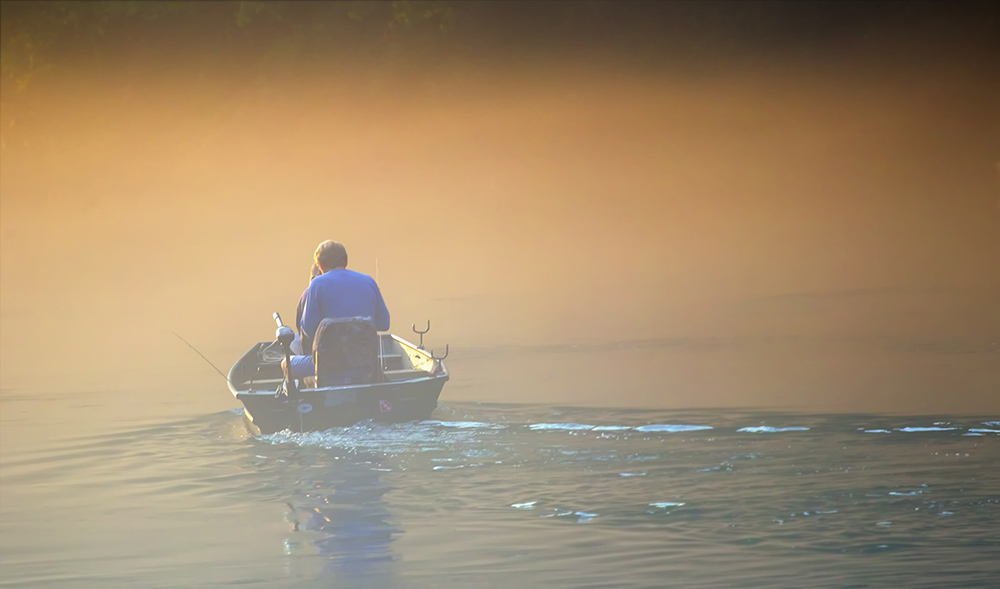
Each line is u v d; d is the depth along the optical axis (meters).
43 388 44.22
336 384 30.53
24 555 20.84
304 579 18.88
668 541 19.98
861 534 19.88
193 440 31.16
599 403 34.59
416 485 24.75
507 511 22.44
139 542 21.52
